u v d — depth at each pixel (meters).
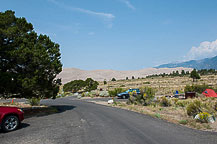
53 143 5.67
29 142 5.83
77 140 5.92
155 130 7.16
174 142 5.57
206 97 22.23
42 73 12.02
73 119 10.06
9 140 6.14
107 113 12.23
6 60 11.35
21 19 12.64
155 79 98.62
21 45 11.43
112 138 6.05
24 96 12.88
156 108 15.10
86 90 50.94
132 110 14.16
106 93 34.97
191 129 7.37
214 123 8.57
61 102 25.91
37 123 9.11
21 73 11.92
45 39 13.81
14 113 7.79
